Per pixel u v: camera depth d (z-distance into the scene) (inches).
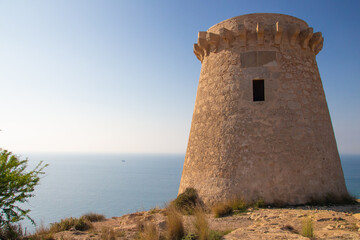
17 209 345.7
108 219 521.7
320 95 511.8
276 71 481.7
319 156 463.5
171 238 289.9
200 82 573.6
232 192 446.0
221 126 490.3
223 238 273.0
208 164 490.6
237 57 504.7
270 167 443.5
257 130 462.6
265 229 293.9
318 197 439.8
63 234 359.3
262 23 478.0
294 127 461.7
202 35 558.6
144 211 532.4
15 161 346.6
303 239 247.0
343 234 258.8
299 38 506.6
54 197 2588.6
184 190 531.8
